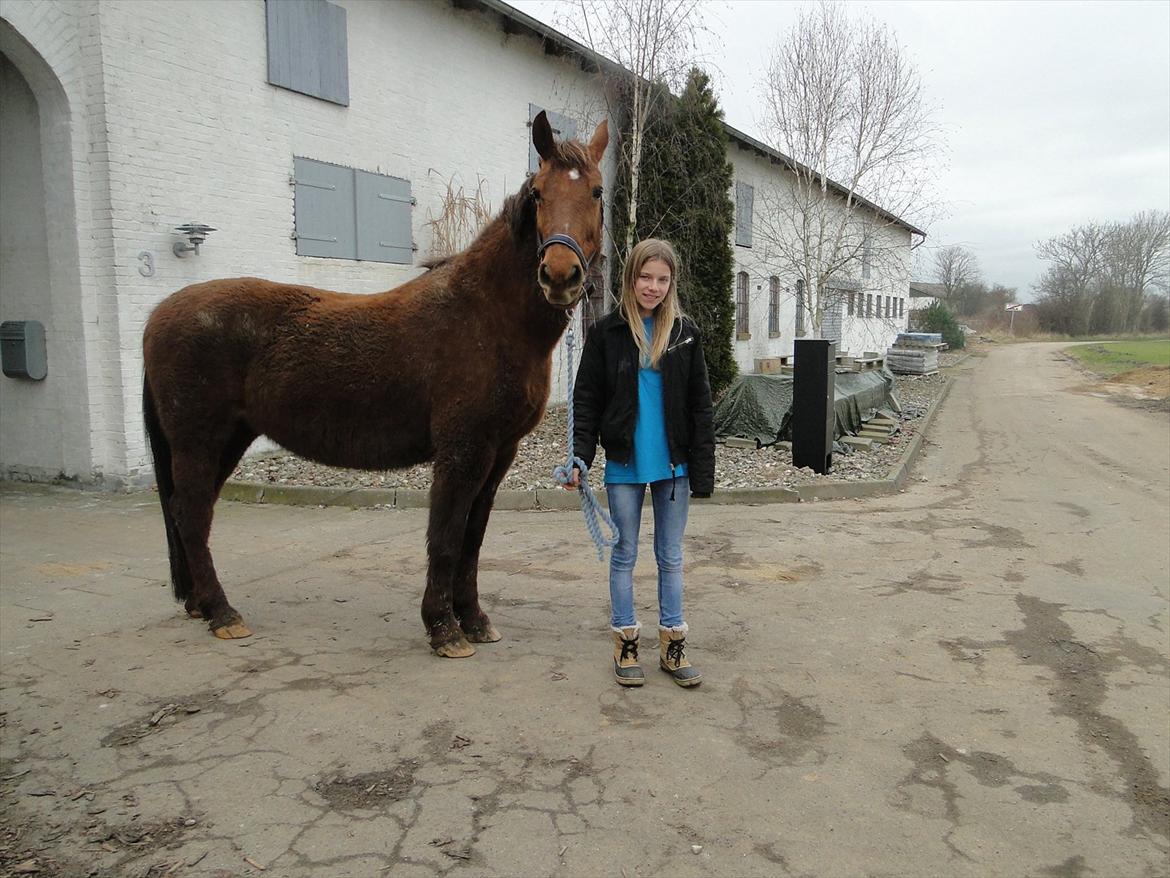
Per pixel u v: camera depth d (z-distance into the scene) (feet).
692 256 52.16
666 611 12.31
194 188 28.19
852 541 21.76
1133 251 214.69
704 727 10.95
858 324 103.60
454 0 39.34
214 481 14.03
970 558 20.16
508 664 12.94
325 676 12.34
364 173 35.29
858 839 8.55
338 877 7.76
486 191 42.93
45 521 22.68
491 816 8.80
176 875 7.77
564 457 32.48
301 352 12.97
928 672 13.03
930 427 50.08
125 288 26.16
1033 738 10.89
